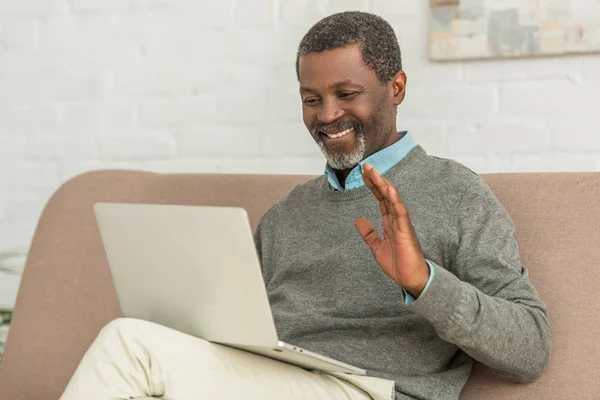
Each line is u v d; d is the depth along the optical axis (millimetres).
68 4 3189
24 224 3230
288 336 1905
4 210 3248
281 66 2936
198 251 1607
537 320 1723
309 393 1647
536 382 1791
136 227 1696
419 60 2742
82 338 2363
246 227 1523
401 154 1971
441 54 2689
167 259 1671
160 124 3090
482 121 2678
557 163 2602
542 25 2568
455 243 1833
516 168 2645
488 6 2627
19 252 3164
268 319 1541
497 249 1792
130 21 3117
